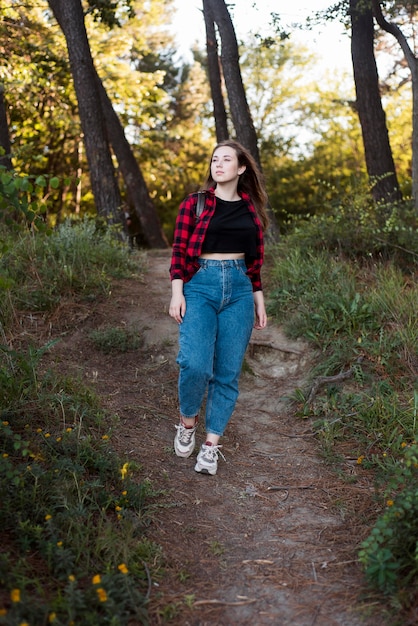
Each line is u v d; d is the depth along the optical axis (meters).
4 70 14.62
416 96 8.45
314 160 26.08
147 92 20.80
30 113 17.83
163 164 24.44
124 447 3.93
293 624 2.54
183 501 3.47
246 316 3.69
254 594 2.74
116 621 2.35
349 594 2.70
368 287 6.00
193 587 2.77
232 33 9.48
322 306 5.57
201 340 3.56
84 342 5.53
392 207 7.45
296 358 5.39
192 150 27.88
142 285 6.93
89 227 7.98
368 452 4.03
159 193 27.62
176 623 2.53
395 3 8.99
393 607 2.55
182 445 3.94
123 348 5.43
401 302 5.50
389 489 3.22
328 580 2.82
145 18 22.50
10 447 3.46
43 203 3.20
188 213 3.65
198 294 3.63
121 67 19.56
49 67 14.59
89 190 23.20
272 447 4.29
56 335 5.57
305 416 4.63
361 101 10.08
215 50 10.44
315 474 3.88
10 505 2.93
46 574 2.63
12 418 3.77
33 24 14.34
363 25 9.86
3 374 3.94
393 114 24.11
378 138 10.05
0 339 5.19
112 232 9.16
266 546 3.12
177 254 3.65
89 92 9.62
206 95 29.73
